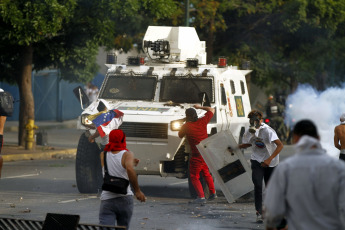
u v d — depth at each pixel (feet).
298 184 48.29
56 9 200.13
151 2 220.43
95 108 136.05
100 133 122.62
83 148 137.59
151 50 155.33
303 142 49.42
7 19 199.82
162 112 132.98
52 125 391.24
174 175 136.77
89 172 137.49
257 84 308.40
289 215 49.19
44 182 157.38
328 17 285.64
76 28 222.48
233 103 150.92
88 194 138.10
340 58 320.29
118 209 71.36
